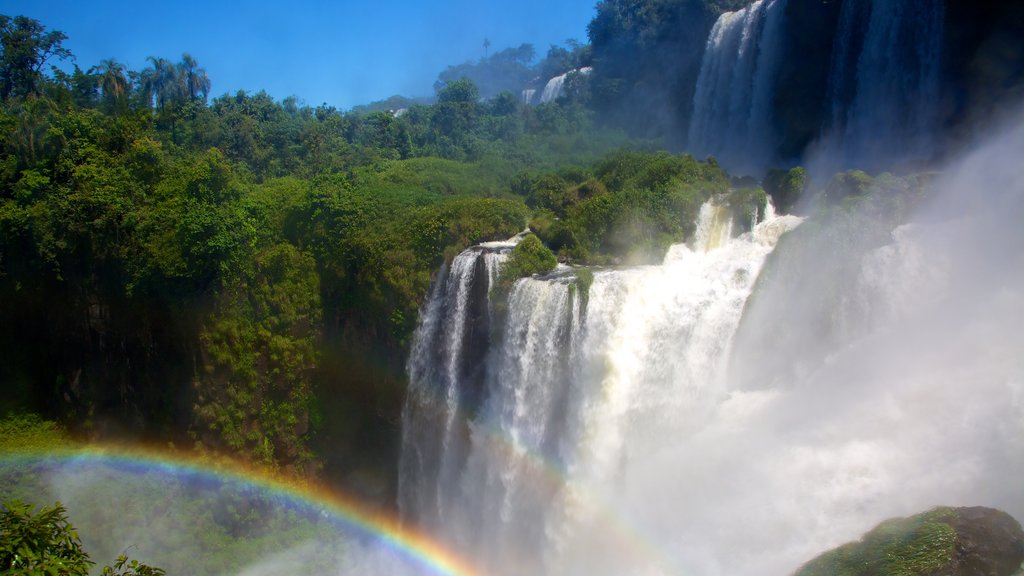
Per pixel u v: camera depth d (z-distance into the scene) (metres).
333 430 42.16
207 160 42.78
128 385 46.00
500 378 34.94
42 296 48.22
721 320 29.81
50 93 63.84
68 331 47.72
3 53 69.06
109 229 44.62
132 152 48.84
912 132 40.03
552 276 34.00
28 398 49.44
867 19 42.72
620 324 31.41
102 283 45.66
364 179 49.53
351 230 42.00
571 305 31.83
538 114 64.00
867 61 42.69
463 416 37.06
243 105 71.31
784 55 48.25
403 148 62.78
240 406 42.19
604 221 36.91
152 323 43.88
